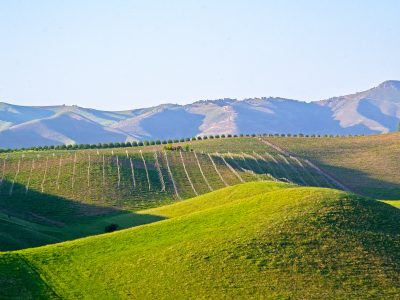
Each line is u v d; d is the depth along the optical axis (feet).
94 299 162.61
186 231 208.54
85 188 400.88
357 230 194.90
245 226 201.87
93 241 210.79
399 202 306.14
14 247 238.07
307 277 167.43
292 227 195.42
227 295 159.43
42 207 354.74
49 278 176.96
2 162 453.58
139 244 202.69
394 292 160.76
